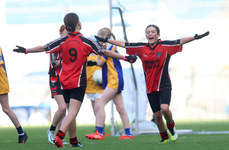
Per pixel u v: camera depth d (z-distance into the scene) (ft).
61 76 58.59
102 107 79.82
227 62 240.12
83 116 204.33
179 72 240.94
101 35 82.74
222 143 62.75
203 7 230.07
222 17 237.04
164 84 62.90
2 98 74.74
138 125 102.22
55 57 72.43
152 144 62.80
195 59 241.35
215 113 238.27
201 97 239.71
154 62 62.64
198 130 118.83
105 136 94.99
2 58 74.02
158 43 62.95
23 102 217.15
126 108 105.50
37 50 58.29
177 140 72.18
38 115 208.03
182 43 62.23
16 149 59.98
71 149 56.70
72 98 58.23
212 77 240.73
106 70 82.28
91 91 88.48
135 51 64.39
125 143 67.67
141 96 107.65
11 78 221.46
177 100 236.63
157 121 65.05
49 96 217.77
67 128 58.34
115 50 83.46
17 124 75.56
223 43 240.73
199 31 229.04
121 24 105.29
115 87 80.94
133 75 100.07
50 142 73.56
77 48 57.88
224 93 240.12
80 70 58.23
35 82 222.48
